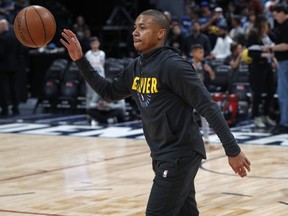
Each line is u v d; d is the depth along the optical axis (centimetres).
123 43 2120
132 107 1617
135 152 1130
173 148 480
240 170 464
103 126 1495
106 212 716
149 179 899
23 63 1917
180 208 493
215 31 1803
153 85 482
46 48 2006
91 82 524
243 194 799
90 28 2184
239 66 1538
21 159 1082
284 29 1296
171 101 480
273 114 1484
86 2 2356
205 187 838
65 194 812
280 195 792
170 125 482
